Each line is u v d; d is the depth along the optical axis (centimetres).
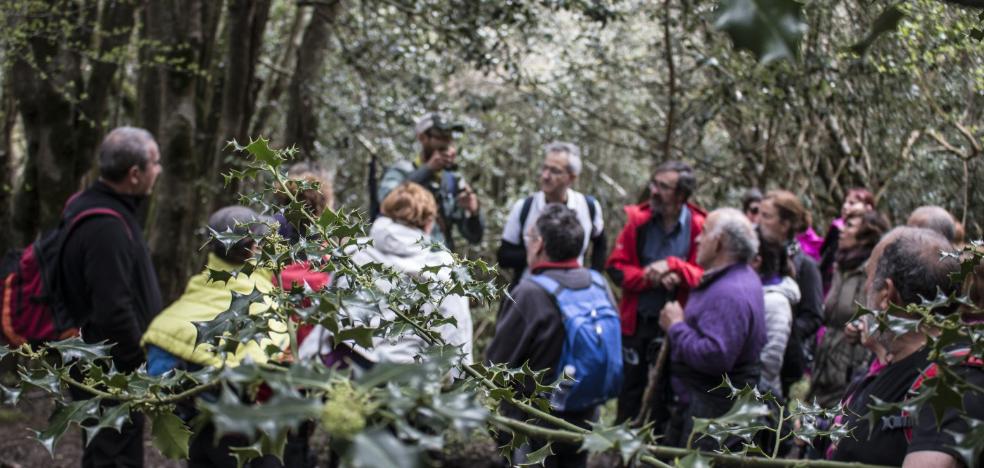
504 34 583
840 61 507
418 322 108
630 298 458
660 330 455
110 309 316
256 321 87
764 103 540
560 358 330
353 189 747
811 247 536
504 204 816
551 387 104
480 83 725
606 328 336
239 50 567
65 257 322
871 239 374
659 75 689
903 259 174
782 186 654
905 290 173
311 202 324
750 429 100
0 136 575
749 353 336
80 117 516
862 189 481
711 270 343
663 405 405
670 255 457
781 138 648
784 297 373
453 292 112
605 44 680
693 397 340
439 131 471
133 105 723
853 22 443
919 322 90
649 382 449
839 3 442
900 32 356
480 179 786
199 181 573
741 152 661
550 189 469
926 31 370
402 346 278
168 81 528
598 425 79
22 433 483
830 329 379
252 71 582
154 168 335
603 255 487
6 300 335
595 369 332
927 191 525
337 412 49
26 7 441
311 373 54
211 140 608
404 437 52
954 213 509
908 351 168
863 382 189
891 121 528
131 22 549
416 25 593
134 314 322
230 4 562
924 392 81
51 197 536
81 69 530
